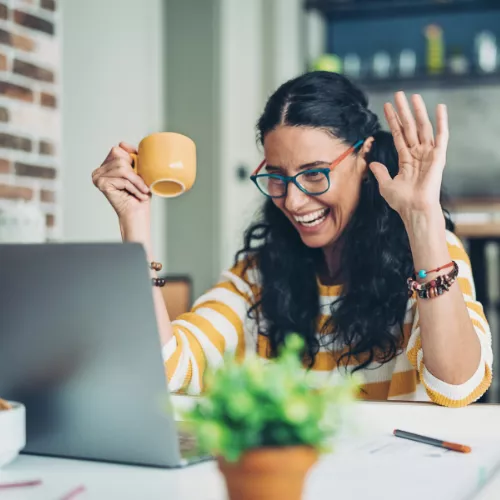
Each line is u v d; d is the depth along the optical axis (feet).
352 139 5.15
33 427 3.32
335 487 2.80
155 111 14.61
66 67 12.07
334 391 2.13
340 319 5.28
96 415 3.18
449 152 21.42
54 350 3.21
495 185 21.21
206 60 16.35
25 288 3.20
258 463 2.07
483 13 20.79
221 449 2.04
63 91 12.00
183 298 10.78
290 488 2.11
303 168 5.06
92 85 12.69
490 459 3.16
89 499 2.70
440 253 4.18
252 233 5.80
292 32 19.65
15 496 2.75
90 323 3.11
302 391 2.14
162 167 4.43
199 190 16.42
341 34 21.79
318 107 5.04
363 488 2.78
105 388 3.14
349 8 20.65
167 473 3.03
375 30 21.53
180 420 3.86
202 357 5.24
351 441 3.46
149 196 4.77
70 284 3.11
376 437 3.52
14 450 3.07
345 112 5.12
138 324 3.02
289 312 5.49
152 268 4.79
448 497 2.68
